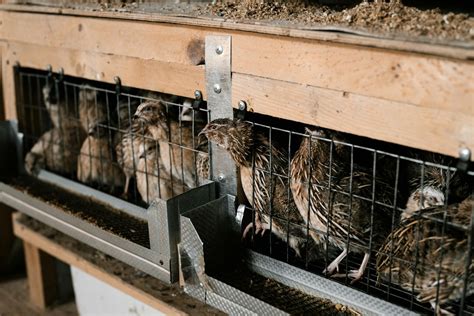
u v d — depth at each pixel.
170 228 0.72
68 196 0.93
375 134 0.61
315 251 0.77
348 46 0.61
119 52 0.83
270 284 0.73
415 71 0.57
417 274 0.61
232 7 0.76
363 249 0.70
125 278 0.87
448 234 0.60
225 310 0.69
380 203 0.65
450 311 0.61
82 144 1.04
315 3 0.81
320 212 0.70
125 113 0.98
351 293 0.67
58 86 0.97
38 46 0.95
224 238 0.76
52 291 1.08
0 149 1.02
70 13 0.87
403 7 0.65
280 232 0.77
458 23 0.59
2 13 0.99
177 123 0.86
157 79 0.80
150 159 0.89
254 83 0.70
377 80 0.60
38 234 0.99
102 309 0.97
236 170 0.76
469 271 0.59
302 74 0.65
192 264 0.72
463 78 0.54
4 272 1.19
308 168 0.71
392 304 0.64
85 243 0.89
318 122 0.65
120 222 0.85
